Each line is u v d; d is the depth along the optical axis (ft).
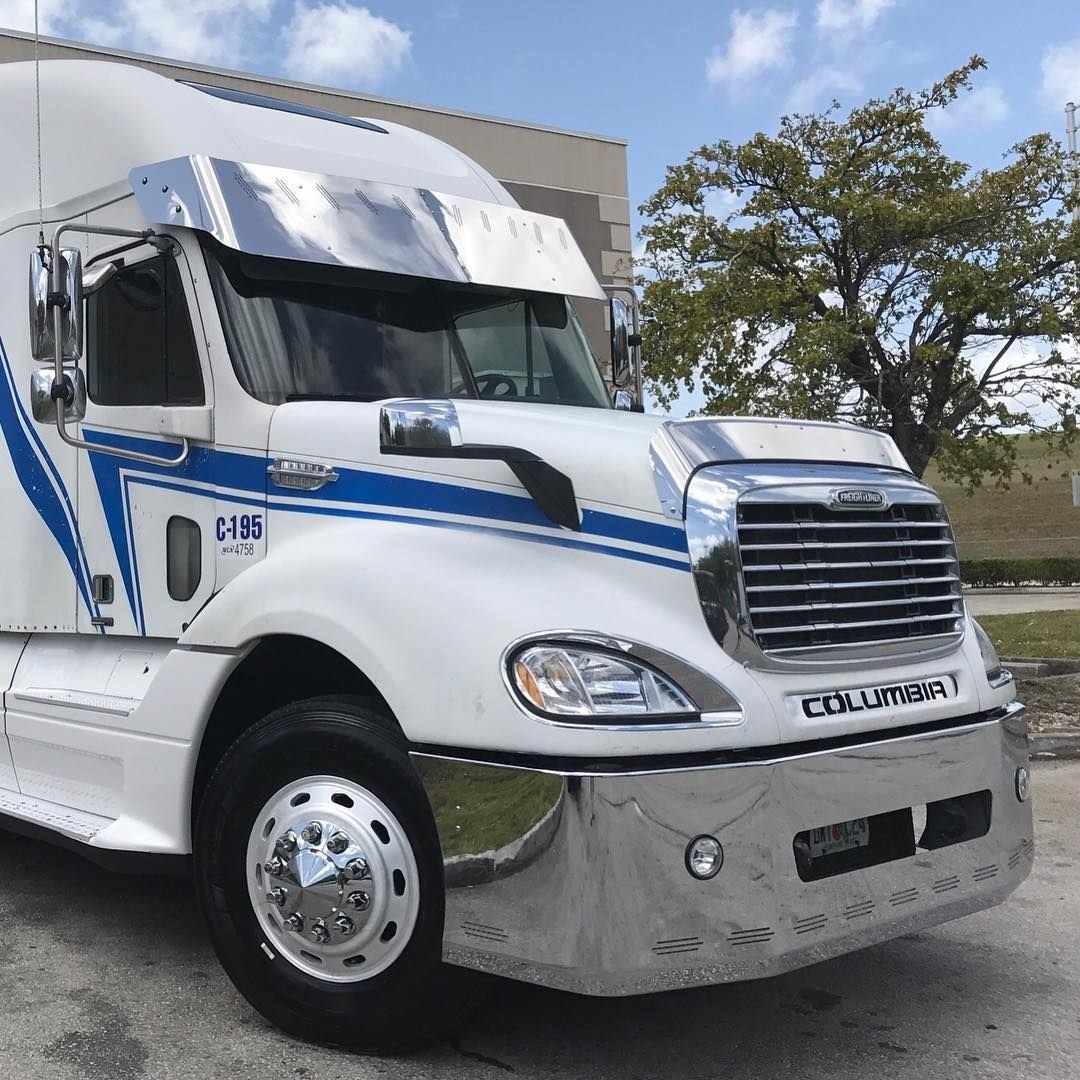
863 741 10.64
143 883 16.71
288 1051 11.09
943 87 41.63
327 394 13.17
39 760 14.97
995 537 142.92
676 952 9.37
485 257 15.21
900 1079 10.60
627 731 9.45
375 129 16.79
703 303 38.34
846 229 40.65
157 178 13.42
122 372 14.20
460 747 9.92
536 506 10.82
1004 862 11.78
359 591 10.79
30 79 15.87
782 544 10.63
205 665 12.12
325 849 10.81
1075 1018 11.98
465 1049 11.16
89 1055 11.00
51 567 15.23
